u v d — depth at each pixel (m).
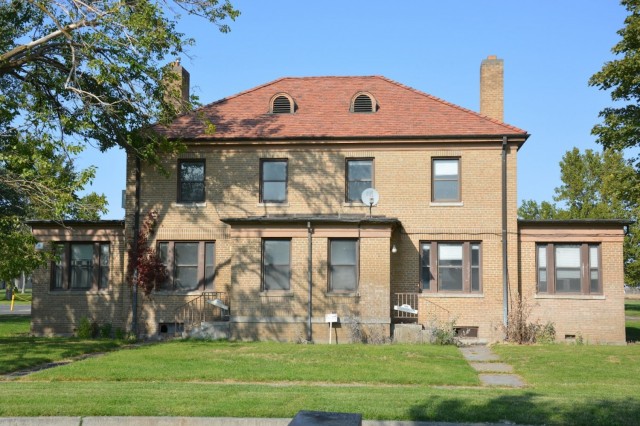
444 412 11.07
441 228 27.16
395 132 27.52
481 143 27.34
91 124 22.78
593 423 10.55
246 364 18.03
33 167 22.23
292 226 25.73
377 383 15.68
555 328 26.67
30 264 22.62
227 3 23.20
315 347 22.14
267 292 25.55
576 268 26.98
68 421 10.86
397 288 27.06
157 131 28.34
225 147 28.14
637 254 46.97
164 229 27.92
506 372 17.91
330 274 25.69
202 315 27.36
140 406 11.40
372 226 25.58
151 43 22.75
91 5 22.56
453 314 26.75
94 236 28.86
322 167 27.73
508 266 26.78
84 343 23.69
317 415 7.18
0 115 22.52
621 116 28.25
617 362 19.25
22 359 18.89
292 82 31.73
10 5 23.91
